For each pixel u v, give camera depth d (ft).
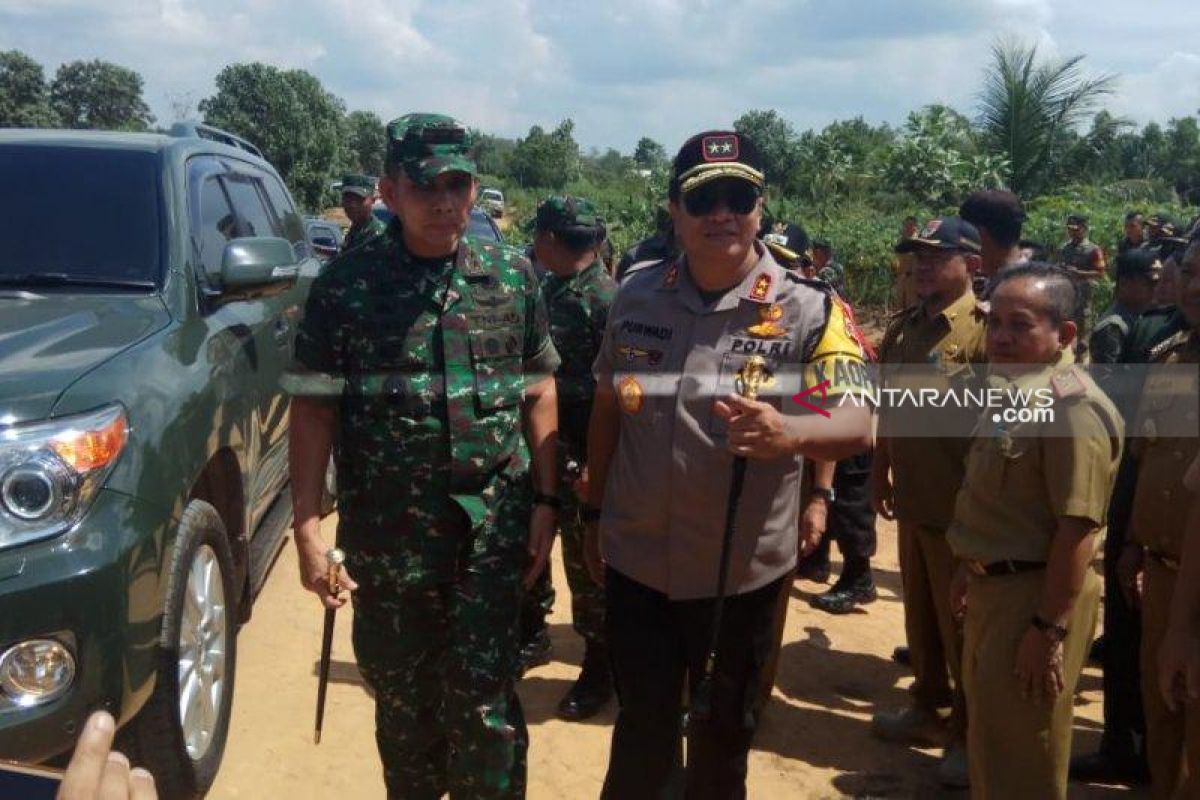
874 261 56.49
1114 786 11.88
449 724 8.60
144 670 9.03
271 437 14.37
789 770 11.96
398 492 8.52
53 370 9.11
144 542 9.00
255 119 135.23
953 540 9.41
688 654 8.92
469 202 8.43
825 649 15.39
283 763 11.50
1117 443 8.67
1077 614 8.87
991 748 9.14
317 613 15.37
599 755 12.05
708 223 7.91
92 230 12.03
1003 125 68.54
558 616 16.28
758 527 8.42
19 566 8.21
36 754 8.23
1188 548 8.26
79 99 202.18
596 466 9.34
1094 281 39.70
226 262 12.29
